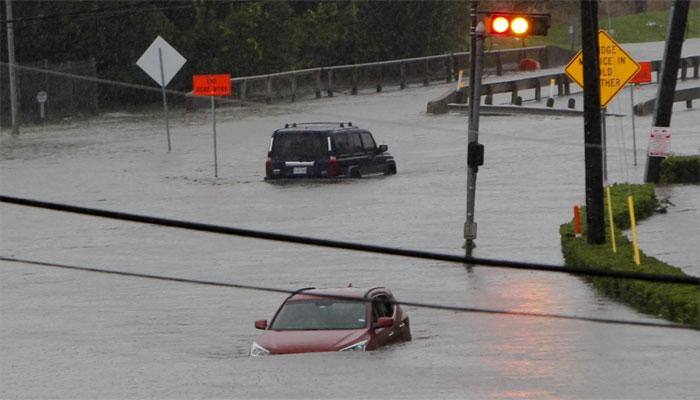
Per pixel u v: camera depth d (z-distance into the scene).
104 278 84.94
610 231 87.25
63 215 111.06
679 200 110.75
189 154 148.00
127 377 54.06
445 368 53.00
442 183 123.12
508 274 81.88
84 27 198.00
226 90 70.25
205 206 111.81
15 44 193.88
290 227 100.56
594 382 49.19
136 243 97.56
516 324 65.88
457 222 101.44
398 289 77.94
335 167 125.56
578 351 57.22
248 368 54.44
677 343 59.03
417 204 110.88
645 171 119.88
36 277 86.12
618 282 72.44
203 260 90.25
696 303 62.78
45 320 71.81
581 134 150.62
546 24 80.75
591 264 76.31
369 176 128.88
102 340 64.88
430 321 67.69
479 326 65.62
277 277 83.25
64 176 131.25
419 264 85.88
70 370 56.44
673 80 116.94
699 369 51.81
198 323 69.88
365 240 94.31
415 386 48.97
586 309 69.75
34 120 184.62
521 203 110.19
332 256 90.19
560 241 92.06
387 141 156.75
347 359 55.94
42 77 187.00
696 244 88.88
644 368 52.44
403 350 58.72
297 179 126.44
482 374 51.47
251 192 119.88
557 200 111.06
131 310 74.38
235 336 65.75
